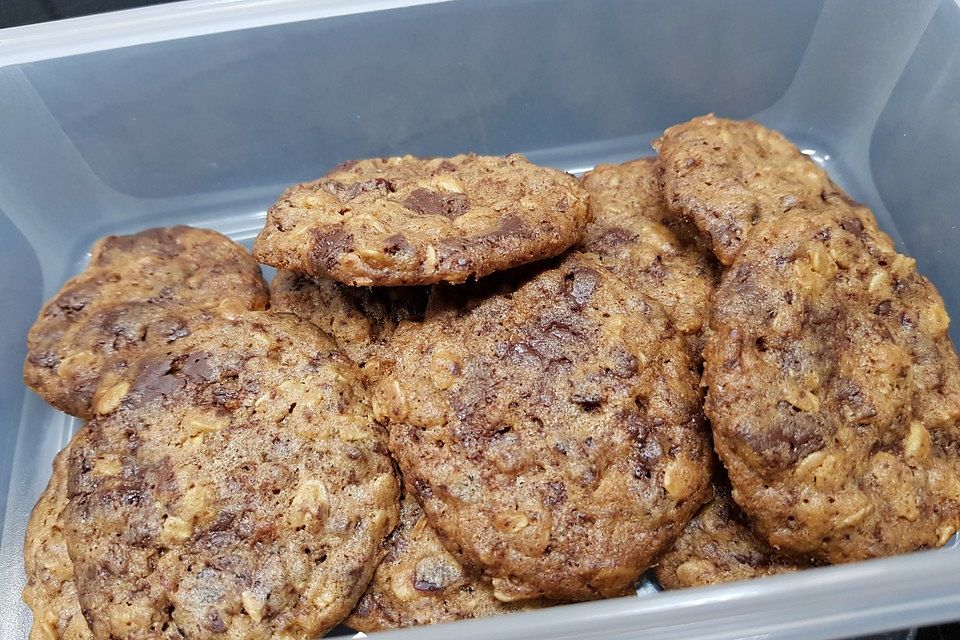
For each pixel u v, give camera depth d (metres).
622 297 0.17
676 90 0.25
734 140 0.19
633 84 0.25
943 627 0.18
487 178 0.18
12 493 0.21
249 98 0.24
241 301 0.20
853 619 0.14
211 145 0.24
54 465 0.19
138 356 0.18
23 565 0.19
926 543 0.16
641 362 0.16
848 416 0.16
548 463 0.15
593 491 0.15
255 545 0.15
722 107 0.25
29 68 0.22
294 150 0.25
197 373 0.17
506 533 0.15
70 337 0.19
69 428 0.22
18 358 0.22
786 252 0.16
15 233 0.23
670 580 0.17
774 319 0.15
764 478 0.15
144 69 0.22
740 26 0.24
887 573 0.14
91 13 0.26
